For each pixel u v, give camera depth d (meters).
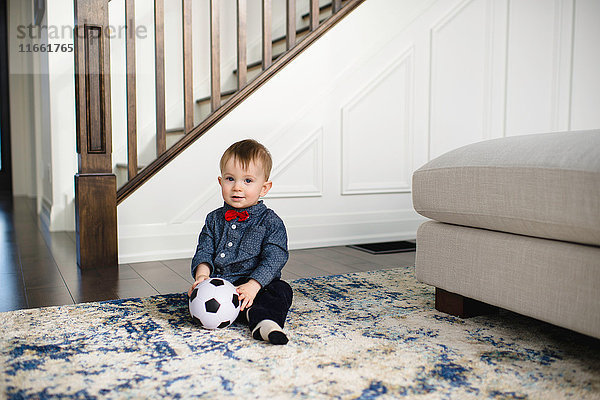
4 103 6.35
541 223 1.18
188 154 2.39
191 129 2.41
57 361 1.12
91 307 1.57
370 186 2.81
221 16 3.42
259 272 1.42
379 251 2.55
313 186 2.67
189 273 2.08
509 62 3.18
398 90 2.86
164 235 2.37
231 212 1.54
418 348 1.21
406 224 2.93
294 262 2.30
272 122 2.56
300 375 1.05
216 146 2.45
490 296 1.33
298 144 2.62
